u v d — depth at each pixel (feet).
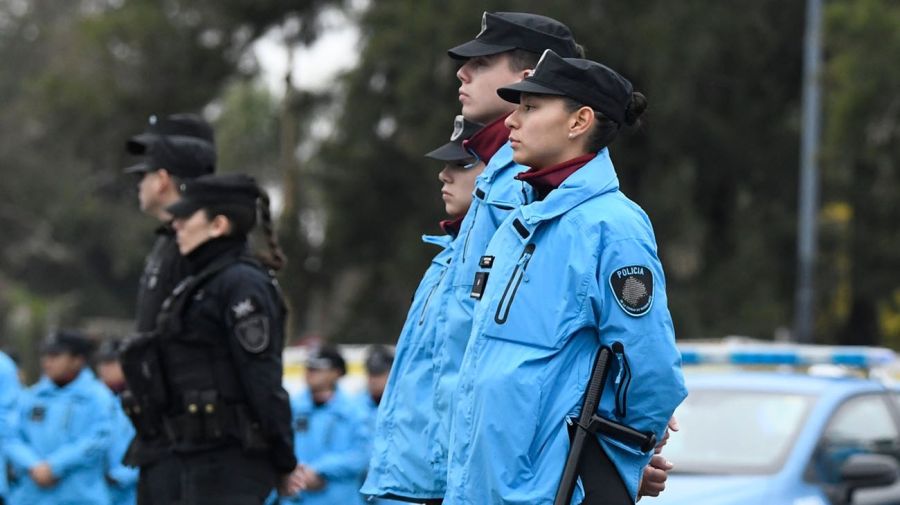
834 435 59.11
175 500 46.14
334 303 288.92
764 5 222.89
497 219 34.58
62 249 379.96
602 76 32.04
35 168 382.42
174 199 50.37
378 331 255.29
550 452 30.66
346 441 81.15
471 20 211.20
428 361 36.96
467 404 31.55
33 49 412.57
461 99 37.68
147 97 256.11
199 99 257.34
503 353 31.07
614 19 211.61
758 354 67.21
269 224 48.47
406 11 218.18
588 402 30.68
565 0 208.85
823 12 202.80
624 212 31.42
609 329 30.86
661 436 32.09
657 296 31.01
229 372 46.09
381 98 230.48
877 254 220.64
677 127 215.72
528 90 31.94
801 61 230.07
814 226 195.00
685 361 67.87
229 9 245.86
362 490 37.70
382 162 236.84
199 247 46.44
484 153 37.29
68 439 79.20
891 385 65.67
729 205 240.12
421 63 214.48
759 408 60.13
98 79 256.93
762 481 55.57
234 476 46.01
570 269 30.94
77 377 80.38
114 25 249.75
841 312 236.84
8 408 80.07
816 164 196.54
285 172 253.65
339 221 244.01
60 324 343.26
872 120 195.72
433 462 34.73
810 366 67.97
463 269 34.81
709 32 213.66
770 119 234.58
